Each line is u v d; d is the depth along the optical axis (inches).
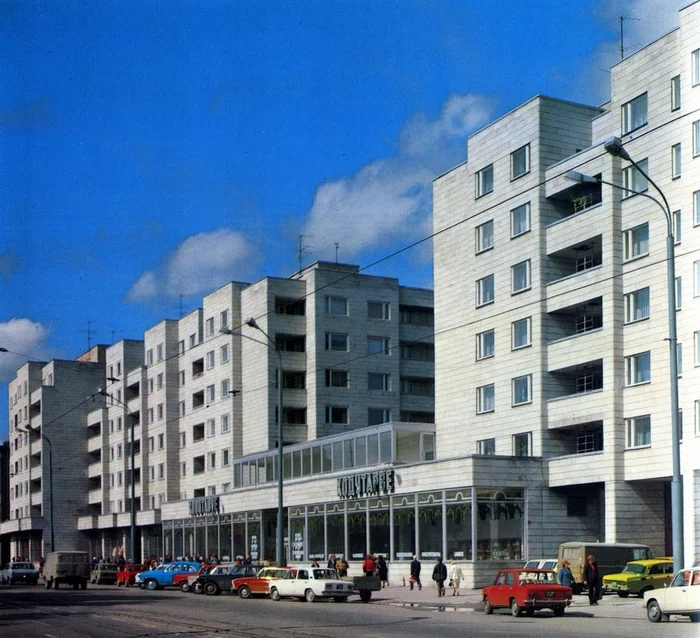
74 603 1678.2
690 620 1105.4
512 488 1967.3
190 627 1105.4
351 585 1657.2
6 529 4926.2
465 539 1932.8
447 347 2363.4
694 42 1763.0
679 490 1167.6
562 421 2007.9
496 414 2181.3
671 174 1807.3
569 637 902.4
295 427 3088.1
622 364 1888.5
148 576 2277.3
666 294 1797.5
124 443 4224.9
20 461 5039.4
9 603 1707.7
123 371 4293.8
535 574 1306.6
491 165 2251.5
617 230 1913.1
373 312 3186.5
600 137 2049.7
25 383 5000.0
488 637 923.4
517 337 2139.5
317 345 3078.2
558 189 2052.2
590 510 2025.1
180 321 3786.9
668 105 1822.1
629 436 1861.5
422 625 1120.8
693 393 1726.1
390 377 3174.2
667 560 1558.8
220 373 3368.6
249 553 2827.3
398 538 2156.7
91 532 4606.3
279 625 1123.3
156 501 3848.4
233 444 3233.3
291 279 3149.6
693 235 1745.8
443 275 2400.3
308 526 2527.1
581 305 2010.3
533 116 2118.6
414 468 2113.7
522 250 2133.4
